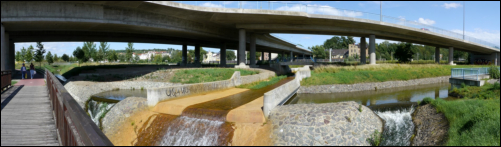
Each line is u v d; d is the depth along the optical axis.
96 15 28.66
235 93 19.88
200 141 11.61
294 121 11.83
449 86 31.98
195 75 32.16
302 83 28.45
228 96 18.30
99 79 29.33
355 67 38.56
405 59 66.19
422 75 37.81
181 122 13.05
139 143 12.30
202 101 16.03
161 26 34.81
